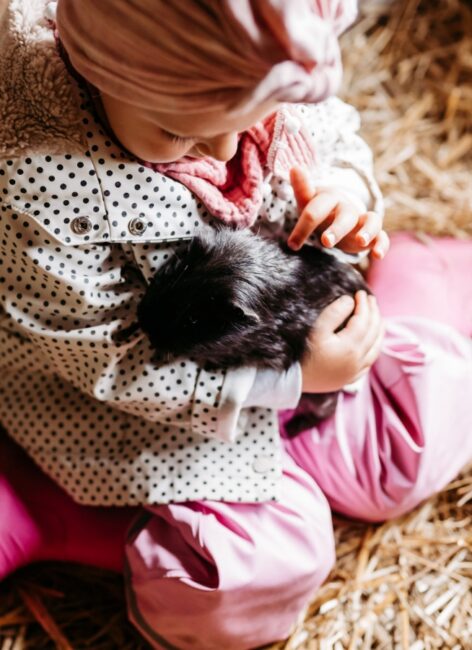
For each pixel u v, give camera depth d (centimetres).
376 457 97
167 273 79
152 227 77
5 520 102
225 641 95
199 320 79
